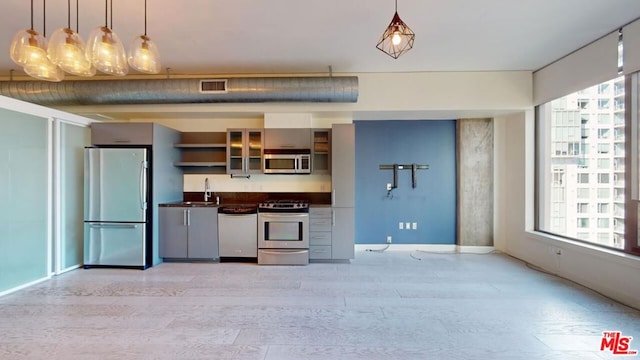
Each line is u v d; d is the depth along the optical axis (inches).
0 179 126.2
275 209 172.2
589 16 114.6
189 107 180.7
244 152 184.5
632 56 118.0
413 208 207.6
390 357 82.6
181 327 98.3
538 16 114.9
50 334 94.0
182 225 175.2
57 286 135.9
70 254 160.4
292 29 125.4
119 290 131.0
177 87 163.5
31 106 138.9
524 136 178.5
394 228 208.1
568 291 130.2
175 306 114.5
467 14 113.8
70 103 167.0
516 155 186.4
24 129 136.2
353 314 108.3
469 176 201.9
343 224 175.6
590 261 133.3
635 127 118.2
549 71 162.1
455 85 175.5
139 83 163.2
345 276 151.2
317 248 175.5
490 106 174.4
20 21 117.3
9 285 128.8
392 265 170.6
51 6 107.4
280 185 199.6
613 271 122.0
